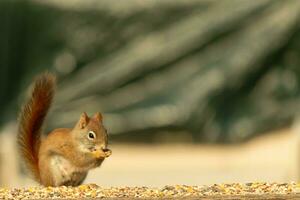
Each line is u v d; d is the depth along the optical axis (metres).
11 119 25.36
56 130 10.66
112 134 24.66
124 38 26.77
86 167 10.53
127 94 25.33
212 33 25.78
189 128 24.48
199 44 25.80
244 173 22.38
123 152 23.94
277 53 25.19
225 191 9.08
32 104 10.87
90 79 25.88
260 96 24.97
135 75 25.55
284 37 25.20
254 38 25.44
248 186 9.38
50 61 26.81
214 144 24.45
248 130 24.45
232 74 24.98
